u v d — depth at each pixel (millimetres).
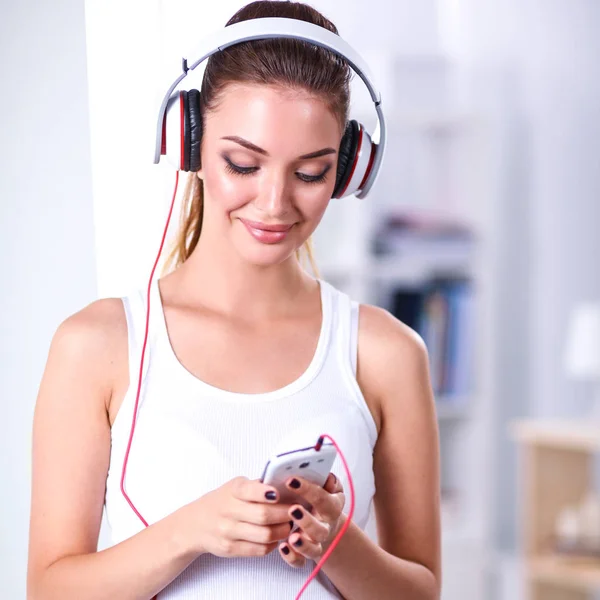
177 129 1292
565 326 4777
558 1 4703
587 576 3752
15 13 1642
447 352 4230
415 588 1367
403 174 4539
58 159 1653
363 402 1387
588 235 4770
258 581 1292
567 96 4742
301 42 1238
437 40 4598
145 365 1324
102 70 1663
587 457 4148
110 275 1676
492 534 4719
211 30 1957
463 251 4250
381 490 1479
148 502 1290
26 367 1665
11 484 1670
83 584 1227
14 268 1658
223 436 1297
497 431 4801
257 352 1368
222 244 1370
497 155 4750
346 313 1438
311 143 1217
